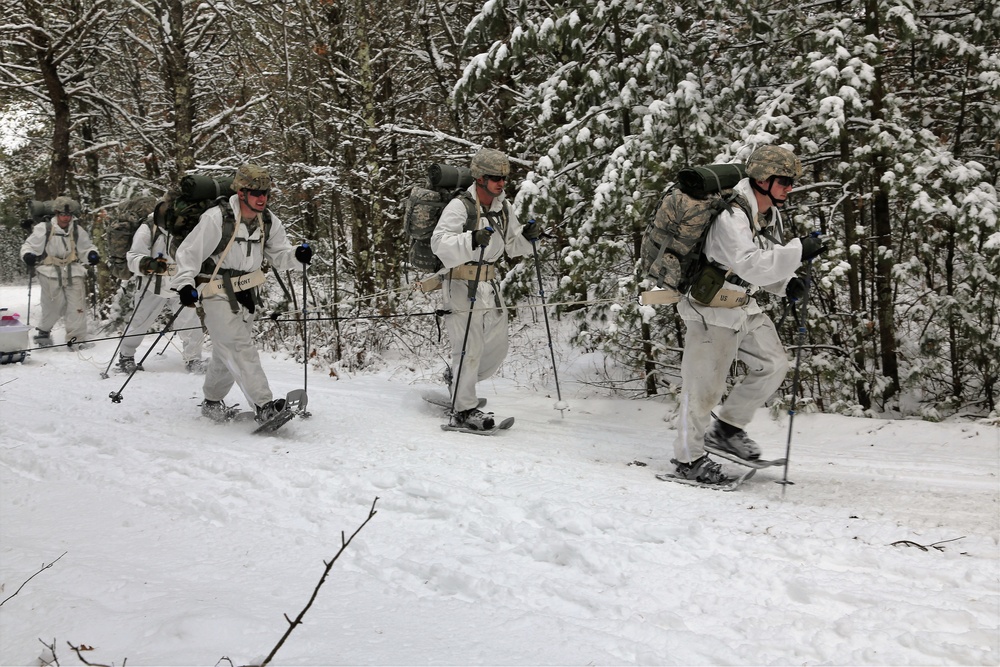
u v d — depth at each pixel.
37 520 3.92
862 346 7.29
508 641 2.57
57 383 8.28
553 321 10.40
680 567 3.36
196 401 7.39
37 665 2.21
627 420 7.21
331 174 11.46
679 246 4.82
